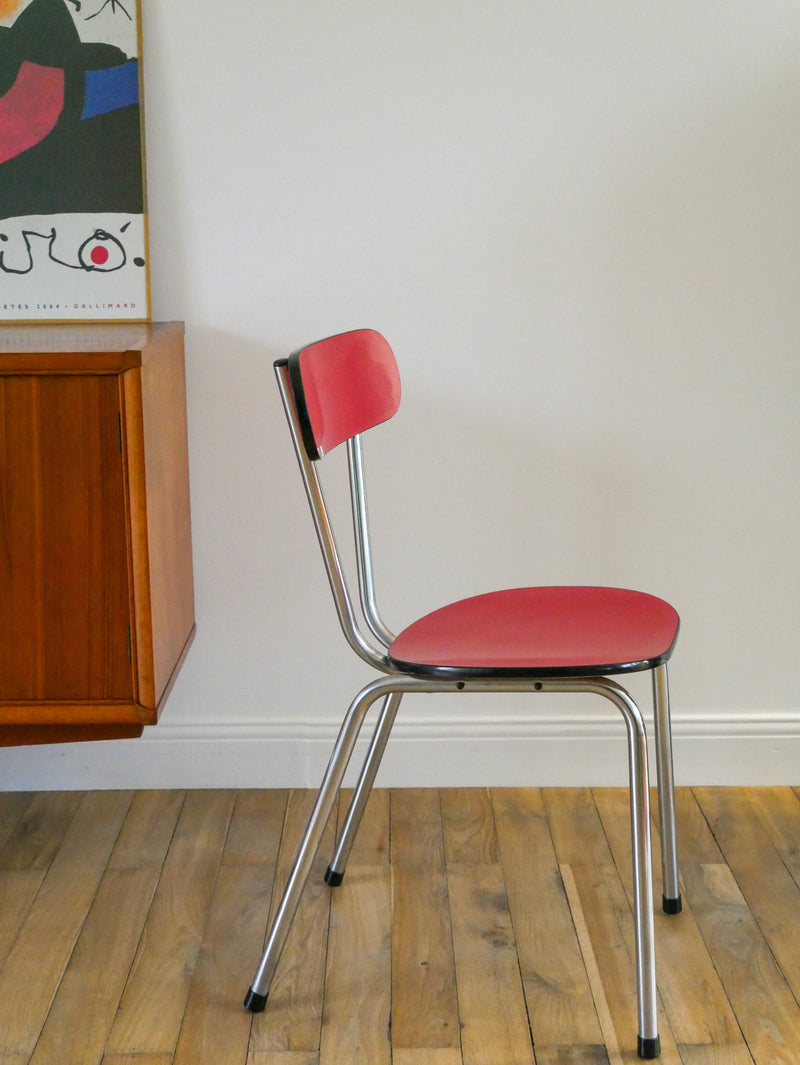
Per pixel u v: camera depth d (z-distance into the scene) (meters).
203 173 1.86
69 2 1.79
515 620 1.53
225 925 1.63
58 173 1.83
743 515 1.99
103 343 1.59
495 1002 1.46
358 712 1.41
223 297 1.90
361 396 1.54
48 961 1.55
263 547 2.00
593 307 1.91
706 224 1.88
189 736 2.05
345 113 1.84
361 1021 1.42
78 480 1.57
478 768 2.06
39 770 2.05
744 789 2.06
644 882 1.34
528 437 1.96
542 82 1.84
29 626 1.61
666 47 1.83
